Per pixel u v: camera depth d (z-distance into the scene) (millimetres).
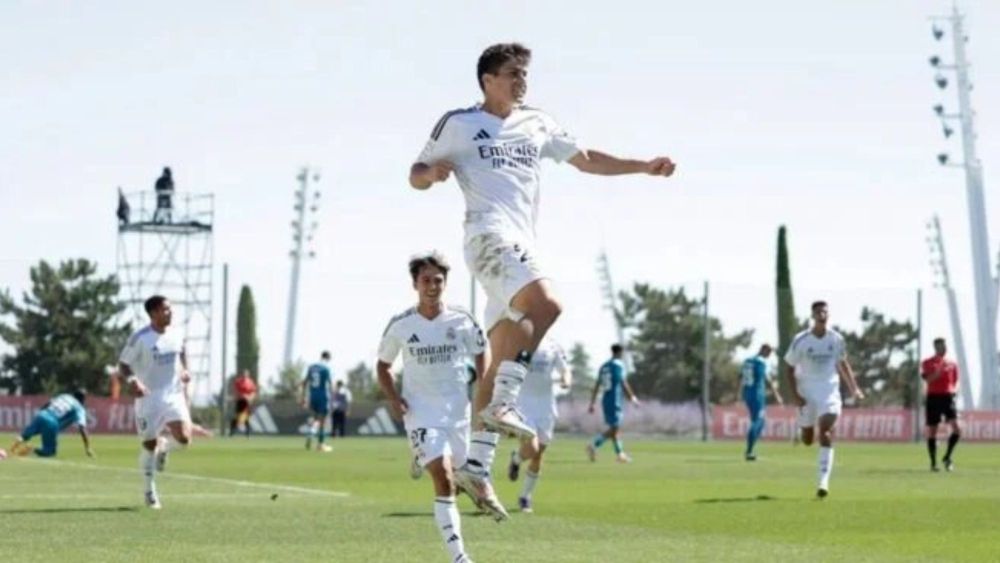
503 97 14164
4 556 18109
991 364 92312
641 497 30359
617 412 48969
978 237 94688
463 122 14047
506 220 13914
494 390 13539
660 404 77000
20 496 28953
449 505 16719
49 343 76250
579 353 76938
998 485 35625
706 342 76500
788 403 76750
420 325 18047
